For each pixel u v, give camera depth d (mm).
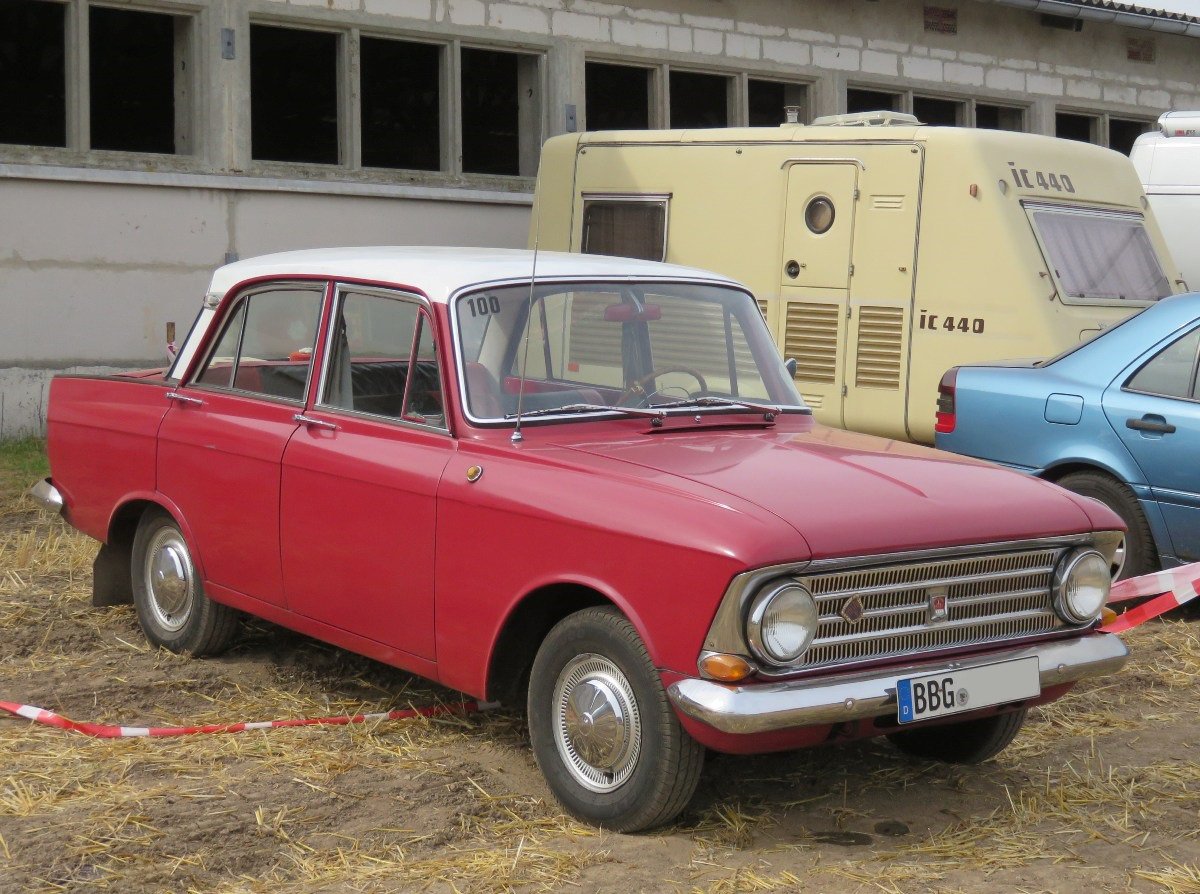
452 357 4953
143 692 5832
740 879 4098
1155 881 4160
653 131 11398
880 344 10125
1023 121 19125
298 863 4184
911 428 10016
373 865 4168
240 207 13156
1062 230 9898
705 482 4383
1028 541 4527
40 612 7035
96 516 6617
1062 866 4270
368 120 14062
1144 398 7293
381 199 13938
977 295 9680
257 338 5828
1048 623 4680
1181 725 5684
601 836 4395
